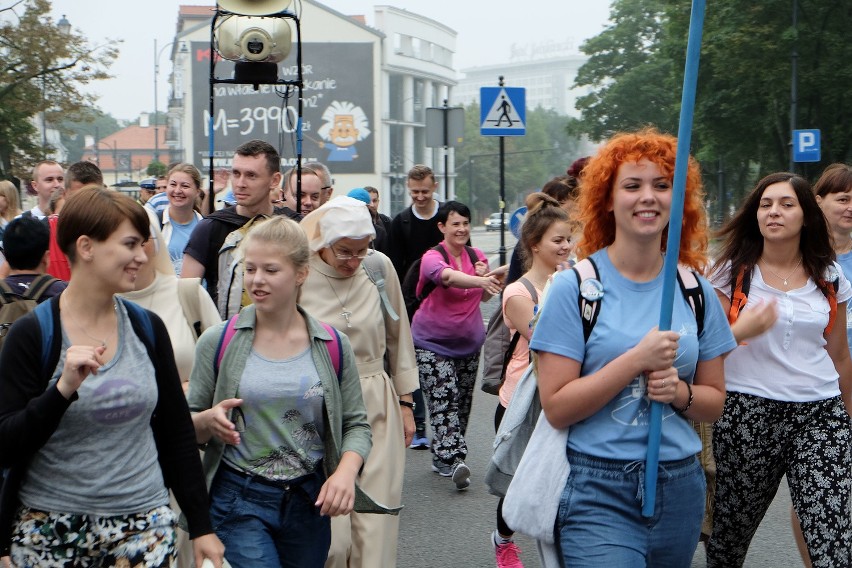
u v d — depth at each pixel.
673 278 4.41
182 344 5.92
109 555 4.38
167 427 4.58
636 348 4.37
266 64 10.35
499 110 19.81
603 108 90.44
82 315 4.31
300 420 5.08
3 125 43.34
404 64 110.88
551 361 4.55
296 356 5.11
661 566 4.66
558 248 7.39
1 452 4.11
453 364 10.20
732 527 6.38
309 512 5.17
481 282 9.75
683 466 4.59
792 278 6.29
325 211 6.54
